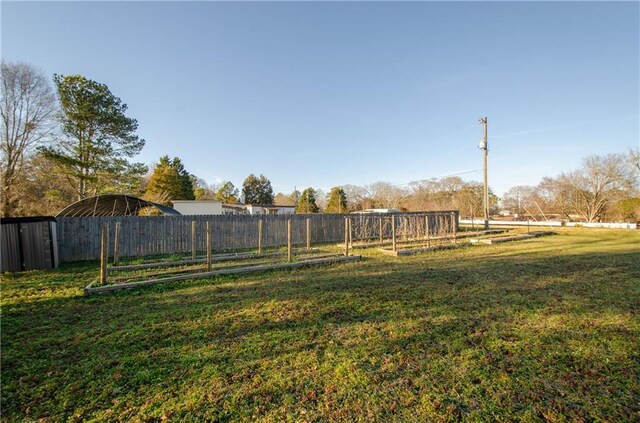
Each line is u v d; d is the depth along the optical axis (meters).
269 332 3.44
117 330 3.56
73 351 3.03
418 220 13.97
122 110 17.20
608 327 3.47
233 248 11.80
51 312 4.26
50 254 7.72
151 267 7.64
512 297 4.73
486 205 18.56
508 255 9.20
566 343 3.07
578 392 2.25
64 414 2.09
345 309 4.23
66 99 15.27
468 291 5.11
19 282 6.13
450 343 3.10
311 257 8.77
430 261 8.30
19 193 16.08
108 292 5.27
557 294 4.88
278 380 2.45
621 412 2.03
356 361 2.74
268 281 6.02
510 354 2.85
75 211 11.54
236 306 4.43
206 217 11.35
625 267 7.07
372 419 1.98
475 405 2.11
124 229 9.98
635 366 2.61
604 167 23.30
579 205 24.73
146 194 24.62
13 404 2.20
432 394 2.24
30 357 2.91
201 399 2.22
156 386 2.40
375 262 8.20
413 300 4.61
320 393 2.27
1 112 15.54
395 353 2.89
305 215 13.90
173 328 3.60
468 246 11.49
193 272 6.59
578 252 9.63
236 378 2.49
